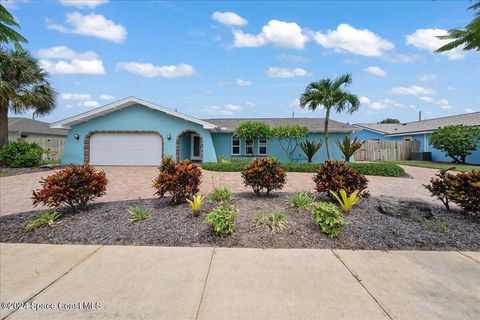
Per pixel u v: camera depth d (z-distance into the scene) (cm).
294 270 354
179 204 654
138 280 329
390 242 448
